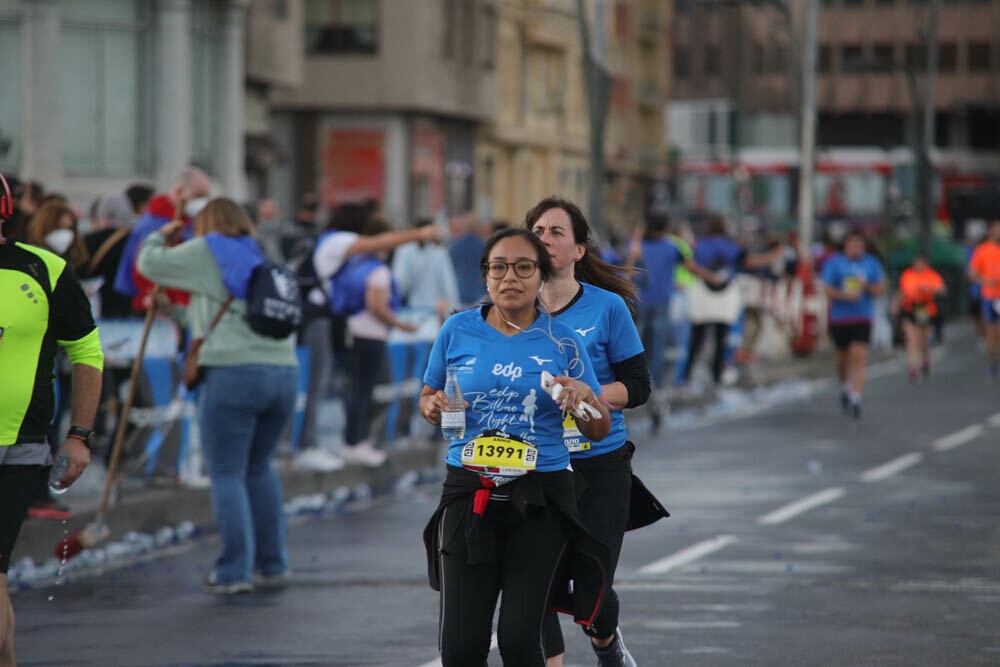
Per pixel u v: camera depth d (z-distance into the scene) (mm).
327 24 104812
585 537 14625
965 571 24172
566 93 138750
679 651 18875
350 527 29203
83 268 28484
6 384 15672
